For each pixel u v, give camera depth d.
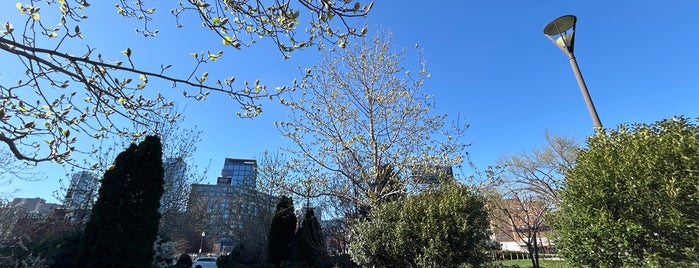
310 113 10.73
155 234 8.81
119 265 7.80
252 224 22.48
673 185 3.96
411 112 10.85
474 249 6.69
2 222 7.02
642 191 4.22
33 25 3.24
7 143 2.86
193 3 3.34
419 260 6.55
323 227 12.79
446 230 6.52
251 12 3.38
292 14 3.22
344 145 10.33
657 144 4.36
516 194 15.01
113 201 8.25
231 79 3.57
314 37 3.52
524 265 14.22
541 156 15.34
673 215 3.93
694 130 4.34
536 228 13.55
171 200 15.20
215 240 55.78
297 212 16.73
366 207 10.33
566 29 6.62
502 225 16.25
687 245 3.86
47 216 11.72
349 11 3.15
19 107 3.37
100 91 3.39
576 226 4.94
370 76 11.15
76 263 7.70
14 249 7.21
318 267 13.19
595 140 5.27
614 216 4.43
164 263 11.56
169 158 15.43
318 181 10.62
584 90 6.15
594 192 4.64
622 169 4.43
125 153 8.90
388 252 7.04
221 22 3.29
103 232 7.89
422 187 9.81
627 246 4.21
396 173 10.16
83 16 3.56
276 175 13.27
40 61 2.92
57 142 3.17
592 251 4.55
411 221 7.01
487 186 10.66
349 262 10.41
